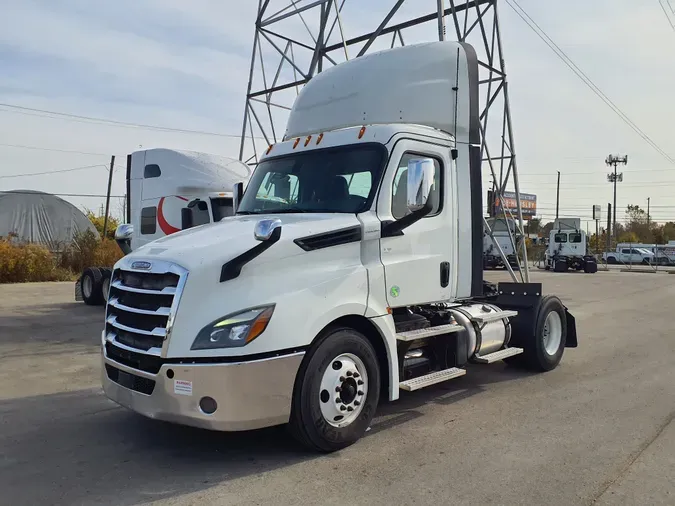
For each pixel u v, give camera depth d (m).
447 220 6.27
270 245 4.59
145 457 4.85
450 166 6.36
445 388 7.18
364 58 7.15
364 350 5.09
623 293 21.70
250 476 4.45
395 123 6.33
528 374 7.96
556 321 8.27
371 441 5.23
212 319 4.37
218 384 4.27
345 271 5.08
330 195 5.72
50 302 16.33
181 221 12.95
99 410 6.21
